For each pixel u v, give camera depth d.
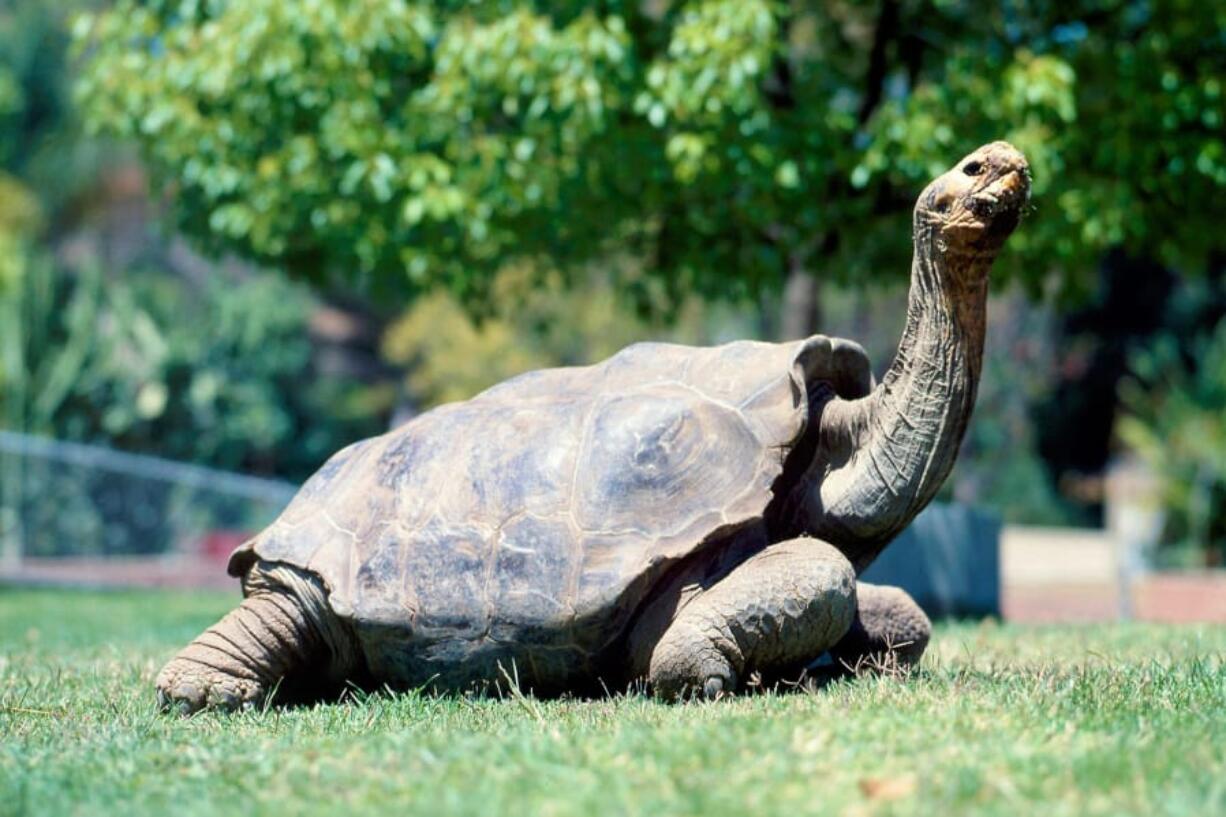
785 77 17.30
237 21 16.44
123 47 18.09
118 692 9.27
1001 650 11.12
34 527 29.00
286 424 43.78
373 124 16.23
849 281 19.02
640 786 5.50
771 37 15.51
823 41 18.48
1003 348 44.72
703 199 16.81
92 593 23.59
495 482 8.23
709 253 17.34
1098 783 5.40
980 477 44.12
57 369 38.75
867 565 8.70
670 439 8.03
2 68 54.34
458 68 15.92
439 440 8.64
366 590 8.26
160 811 5.57
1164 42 16.22
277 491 30.25
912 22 17.34
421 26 16.19
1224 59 16.73
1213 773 5.48
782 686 8.08
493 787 5.57
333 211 17.00
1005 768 5.59
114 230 54.56
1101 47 16.86
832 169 15.91
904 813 5.03
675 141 15.21
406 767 6.04
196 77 16.84
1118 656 10.11
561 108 15.27
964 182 7.71
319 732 7.13
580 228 16.73
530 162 16.25
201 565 29.86
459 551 8.11
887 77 18.03
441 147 16.73
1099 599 23.48
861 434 8.29
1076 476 47.97
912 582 17.25
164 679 8.50
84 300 40.00
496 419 8.60
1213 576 25.95
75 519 29.41
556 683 8.14
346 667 8.76
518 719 7.10
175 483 30.53
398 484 8.55
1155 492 30.66
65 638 14.12
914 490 8.11
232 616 8.75
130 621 16.64
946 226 7.77
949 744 6.00
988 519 18.41
